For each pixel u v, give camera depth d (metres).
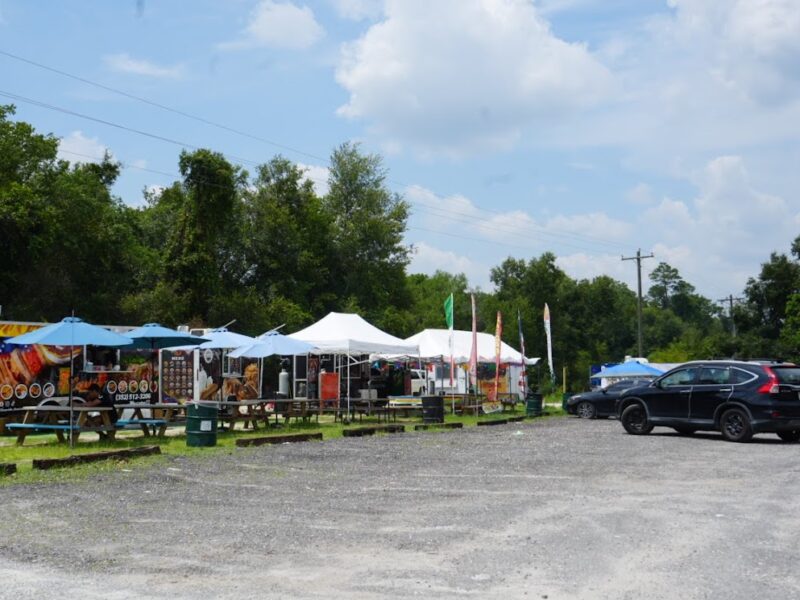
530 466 13.94
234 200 50.66
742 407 18.86
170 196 60.25
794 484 11.71
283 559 7.08
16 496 10.58
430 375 40.19
